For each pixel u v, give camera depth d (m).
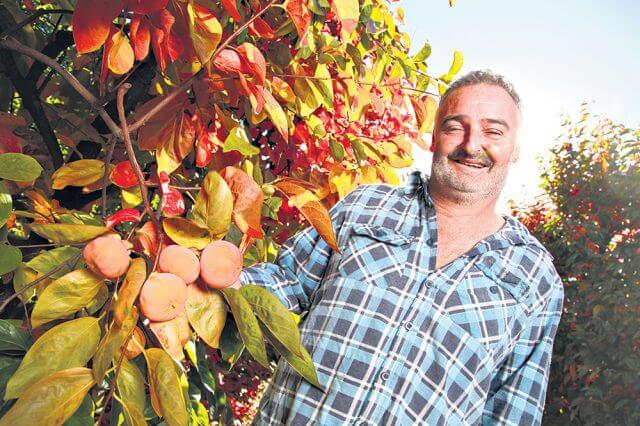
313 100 1.64
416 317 1.58
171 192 0.96
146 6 0.96
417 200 1.75
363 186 1.83
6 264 0.96
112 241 0.87
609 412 5.16
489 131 1.62
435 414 1.55
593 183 6.27
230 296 0.93
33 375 0.84
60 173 1.12
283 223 2.28
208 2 1.18
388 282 1.62
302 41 1.37
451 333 1.57
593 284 5.61
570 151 6.76
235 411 4.93
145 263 0.90
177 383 0.85
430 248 1.66
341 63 1.67
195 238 0.93
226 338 1.07
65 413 0.83
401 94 2.26
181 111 1.26
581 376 5.47
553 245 6.29
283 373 1.65
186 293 0.88
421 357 1.56
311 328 1.64
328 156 2.15
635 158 6.08
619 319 5.20
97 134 1.67
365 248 1.66
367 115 2.22
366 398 1.55
